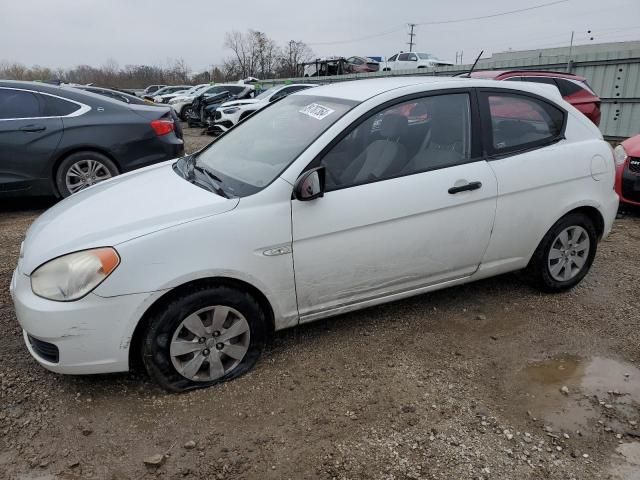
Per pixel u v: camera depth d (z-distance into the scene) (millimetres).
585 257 4148
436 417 2744
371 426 2670
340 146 3125
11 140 5879
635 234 5738
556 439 2617
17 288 2785
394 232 3229
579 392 2984
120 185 3475
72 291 2602
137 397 2855
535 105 3824
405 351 3346
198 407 2791
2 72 57156
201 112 20688
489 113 3609
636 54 13469
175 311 2750
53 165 6137
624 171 6250
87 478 2340
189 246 2717
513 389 2998
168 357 2803
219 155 3684
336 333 3537
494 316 3809
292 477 2355
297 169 2988
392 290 3400
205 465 2418
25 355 3211
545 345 3457
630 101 13750
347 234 3088
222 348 2945
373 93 3350
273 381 3014
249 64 68750
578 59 14742
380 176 3203
